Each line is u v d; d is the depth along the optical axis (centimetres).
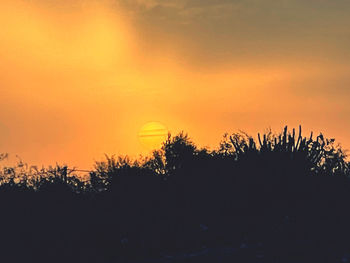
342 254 2455
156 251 2741
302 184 3538
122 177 3338
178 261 2394
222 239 2991
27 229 2580
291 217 3309
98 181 3238
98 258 2605
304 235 2938
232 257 2445
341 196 3450
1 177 2809
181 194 3441
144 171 3572
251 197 3491
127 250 2730
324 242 2725
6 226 2556
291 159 3662
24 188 2794
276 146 3747
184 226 3108
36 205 2695
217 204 3431
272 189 3528
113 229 2872
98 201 3086
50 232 2620
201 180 3538
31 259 2500
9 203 2638
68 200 2861
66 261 2544
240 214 3431
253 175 3556
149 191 3291
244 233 3086
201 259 2420
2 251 2486
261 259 2384
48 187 2858
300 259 2380
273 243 2767
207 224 3234
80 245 2662
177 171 3691
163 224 3056
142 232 2911
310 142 3812
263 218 3312
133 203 3123
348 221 3147
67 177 3012
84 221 2808
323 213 3288
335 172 3712
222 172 3625
